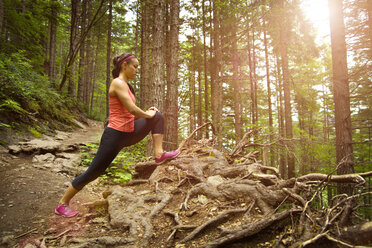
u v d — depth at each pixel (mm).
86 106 17000
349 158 4652
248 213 1751
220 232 1622
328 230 1321
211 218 1806
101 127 13312
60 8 11086
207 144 3658
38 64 11352
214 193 2139
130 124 1954
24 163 4074
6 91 5969
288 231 1518
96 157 1933
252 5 7277
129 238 1744
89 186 3480
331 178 1645
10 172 3518
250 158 3232
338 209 1550
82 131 9508
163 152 2254
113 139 1899
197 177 2504
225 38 8773
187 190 2396
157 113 2199
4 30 9711
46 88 8727
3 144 4645
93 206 2512
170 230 1811
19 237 1927
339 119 4895
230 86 13555
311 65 12805
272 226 1564
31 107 6887
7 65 6645
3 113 5477
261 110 18484
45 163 4246
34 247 1742
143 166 3244
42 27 12359
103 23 19812
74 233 1951
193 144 3857
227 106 14945
